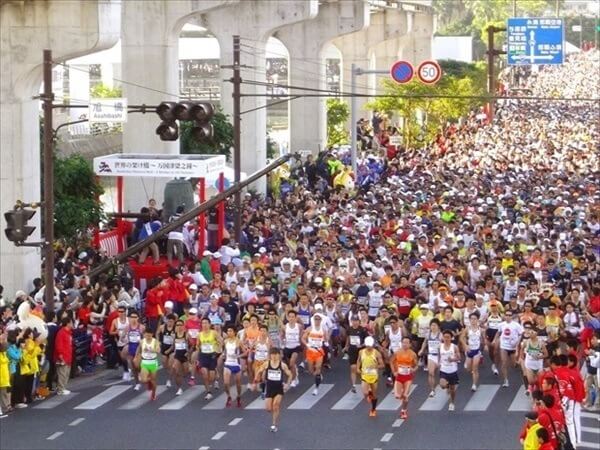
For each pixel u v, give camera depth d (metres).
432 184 143.25
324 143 183.75
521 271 89.44
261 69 152.50
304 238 106.31
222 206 107.31
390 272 89.81
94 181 103.38
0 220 94.62
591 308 80.38
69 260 92.81
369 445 64.81
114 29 94.88
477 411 71.31
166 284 86.00
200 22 152.62
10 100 94.06
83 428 68.56
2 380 70.56
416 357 70.94
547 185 143.88
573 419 63.44
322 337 76.12
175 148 127.75
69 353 75.69
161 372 81.62
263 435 66.94
